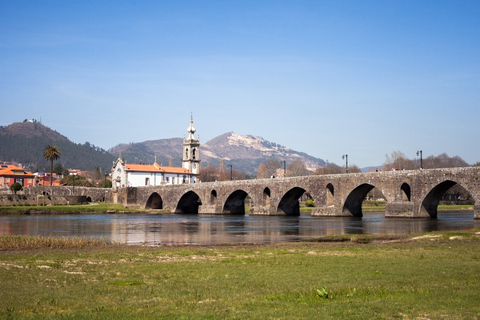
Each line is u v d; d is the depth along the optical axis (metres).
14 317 31.08
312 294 36.31
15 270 48.12
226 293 37.66
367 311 30.67
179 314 31.34
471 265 48.38
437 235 76.31
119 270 48.25
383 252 59.56
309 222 124.31
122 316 31.12
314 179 146.50
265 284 40.81
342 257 56.03
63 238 77.44
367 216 148.00
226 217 158.62
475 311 30.14
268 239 86.50
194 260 55.28
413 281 40.56
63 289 39.59
